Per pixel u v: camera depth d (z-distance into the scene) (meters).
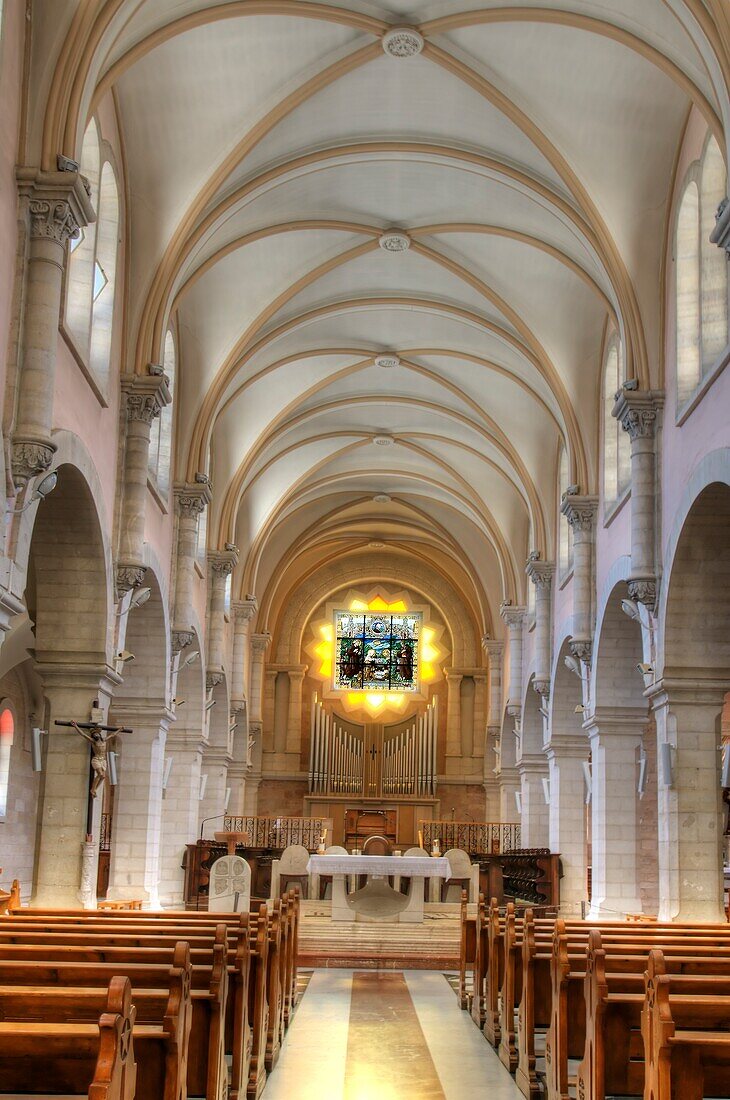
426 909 28.33
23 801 25.56
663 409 18.81
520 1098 10.03
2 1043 5.73
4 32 12.56
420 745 42.66
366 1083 10.55
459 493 36.41
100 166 16.77
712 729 18.00
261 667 39.84
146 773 21.97
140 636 22.34
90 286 16.53
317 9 16.27
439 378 29.14
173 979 6.86
